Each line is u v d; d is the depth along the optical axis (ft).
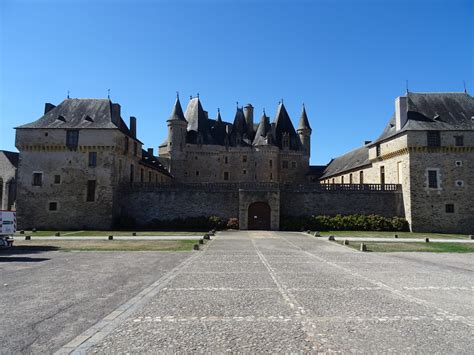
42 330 21.35
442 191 117.80
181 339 19.84
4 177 166.71
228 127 217.77
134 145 144.97
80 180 122.72
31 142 123.85
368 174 149.28
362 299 28.94
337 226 120.16
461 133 118.32
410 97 128.77
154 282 35.86
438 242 82.64
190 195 127.34
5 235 67.87
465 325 22.44
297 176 212.43
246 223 123.34
